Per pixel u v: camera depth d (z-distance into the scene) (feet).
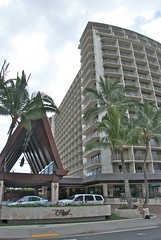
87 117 91.15
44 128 89.51
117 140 74.90
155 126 85.76
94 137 177.68
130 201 69.26
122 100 89.66
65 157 295.69
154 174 158.40
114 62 211.41
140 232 40.98
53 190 84.74
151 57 230.07
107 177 147.54
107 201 137.80
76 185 171.32
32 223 49.49
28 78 76.07
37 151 120.67
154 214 72.84
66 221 52.34
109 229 43.73
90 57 218.18
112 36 224.94
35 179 84.89
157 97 208.85
